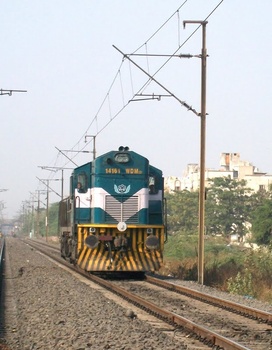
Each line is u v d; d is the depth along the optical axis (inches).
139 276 1379.2
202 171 1251.2
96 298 932.6
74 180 1307.8
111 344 583.8
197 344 608.1
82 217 1289.4
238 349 541.3
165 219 1301.7
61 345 576.7
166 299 968.3
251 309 796.6
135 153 1291.8
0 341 601.0
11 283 1234.0
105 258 1246.9
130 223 1267.2
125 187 1274.6
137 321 725.9
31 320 734.5
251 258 1393.9
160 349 565.6
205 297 951.6
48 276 1311.5
